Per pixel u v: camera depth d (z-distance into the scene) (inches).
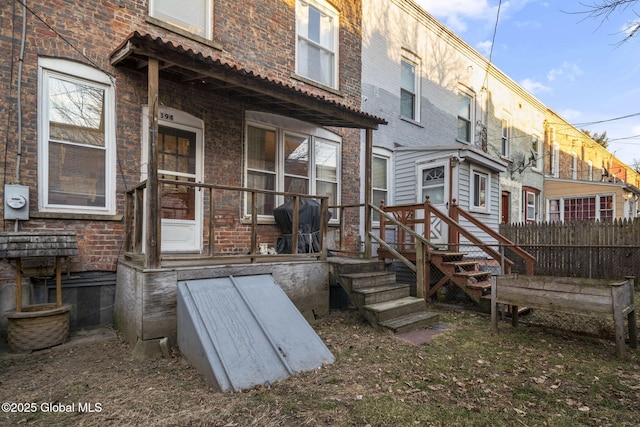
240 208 263.4
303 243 263.1
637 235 394.0
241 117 265.0
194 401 115.6
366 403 116.2
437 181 367.6
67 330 174.6
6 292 175.6
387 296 228.1
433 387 130.3
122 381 132.4
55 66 187.3
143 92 215.9
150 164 162.1
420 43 431.5
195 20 245.1
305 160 311.4
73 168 194.1
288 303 176.6
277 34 288.5
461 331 206.7
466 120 521.0
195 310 152.7
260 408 111.1
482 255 390.9
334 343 180.1
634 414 112.7
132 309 171.6
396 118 398.3
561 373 145.8
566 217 714.2
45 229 183.5
